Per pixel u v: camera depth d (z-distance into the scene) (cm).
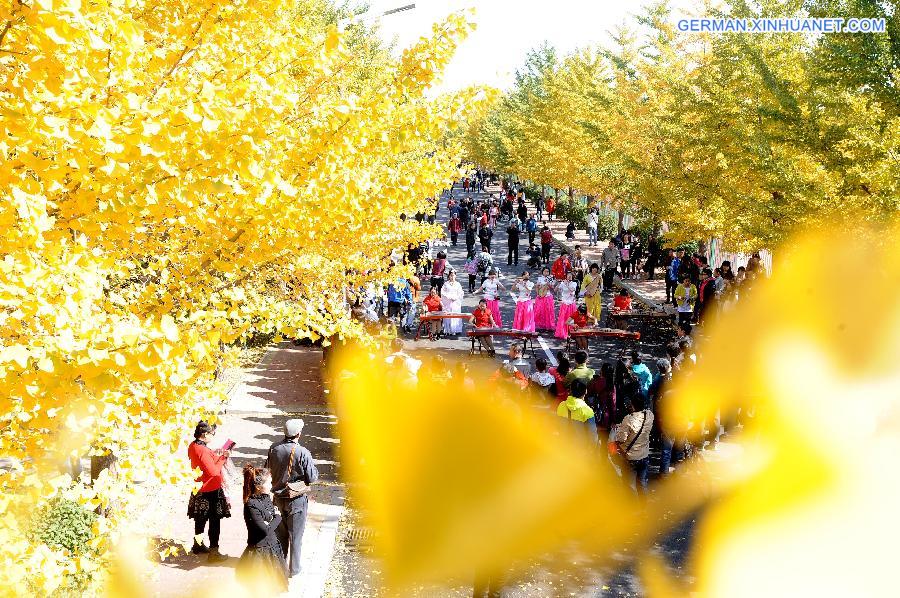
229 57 470
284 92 427
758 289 1324
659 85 2923
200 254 547
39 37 295
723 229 1898
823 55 1430
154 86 431
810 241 1280
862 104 1410
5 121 307
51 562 410
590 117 3628
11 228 332
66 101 326
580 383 1027
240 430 1367
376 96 578
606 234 4341
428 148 764
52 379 298
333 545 915
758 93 1830
